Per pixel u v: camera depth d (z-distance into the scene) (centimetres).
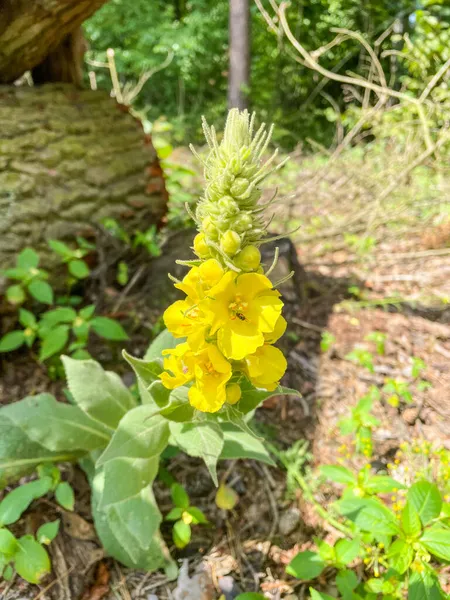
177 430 33
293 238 82
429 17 83
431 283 70
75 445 37
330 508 40
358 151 113
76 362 38
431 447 45
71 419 38
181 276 59
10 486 39
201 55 204
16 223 51
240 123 23
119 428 33
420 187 91
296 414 48
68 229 54
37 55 57
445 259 76
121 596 35
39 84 62
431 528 32
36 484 35
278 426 47
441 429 47
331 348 56
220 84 209
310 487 42
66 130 56
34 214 52
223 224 23
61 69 61
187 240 63
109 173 57
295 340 56
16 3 52
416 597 29
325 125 172
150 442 33
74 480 41
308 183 98
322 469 36
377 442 46
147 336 55
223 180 23
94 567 36
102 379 38
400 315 63
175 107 198
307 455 44
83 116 58
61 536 37
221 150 23
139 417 33
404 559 30
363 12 153
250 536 39
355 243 80
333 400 50
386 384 49
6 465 36
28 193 52
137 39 209
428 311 64
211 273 24
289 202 90
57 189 54
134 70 203
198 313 25
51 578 35
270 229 83
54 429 37
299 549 38
